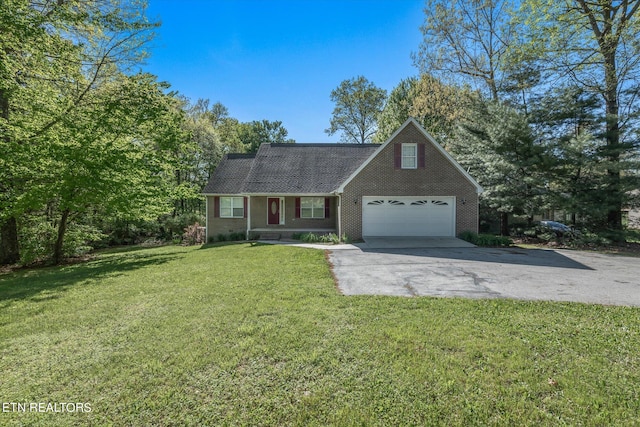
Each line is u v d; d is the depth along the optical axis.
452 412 2.81
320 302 5.77
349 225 15.13
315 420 2.74
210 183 19.44
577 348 3.92
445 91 23.08
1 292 7.54
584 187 14.79
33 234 14.51
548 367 3.49
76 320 5.20
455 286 6.94
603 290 6.54
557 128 15.90
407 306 5.51
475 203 15.09
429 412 2.81
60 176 11.59
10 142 11.05
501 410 2.83
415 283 7.21
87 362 3.75
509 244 13.12
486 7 20.48
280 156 19.44
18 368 3.66
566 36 16.00
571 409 2.84
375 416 2.78
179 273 8.79
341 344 4.05
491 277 7.73
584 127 15.31
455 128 21.14
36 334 4.64
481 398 2.98
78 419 2.79
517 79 17.81
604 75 15.45
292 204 18.61
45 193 11.51
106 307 5.85
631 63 14.82
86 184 11.60
